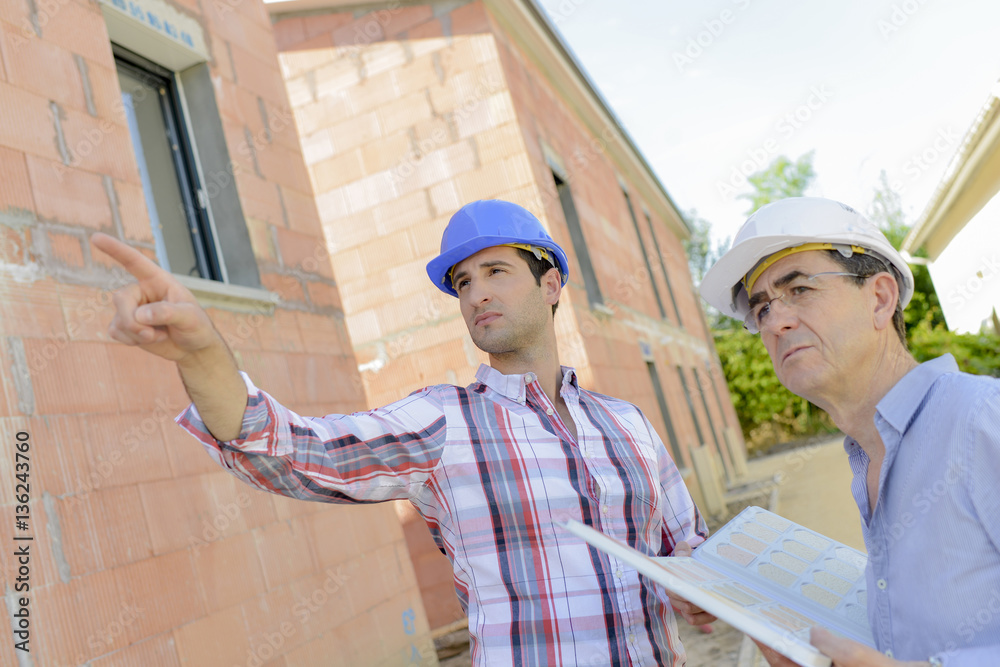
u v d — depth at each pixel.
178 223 4.09
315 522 3.86
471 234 1.71
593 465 1.60
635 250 12.29
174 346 1.05
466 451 1.51
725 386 20.78
